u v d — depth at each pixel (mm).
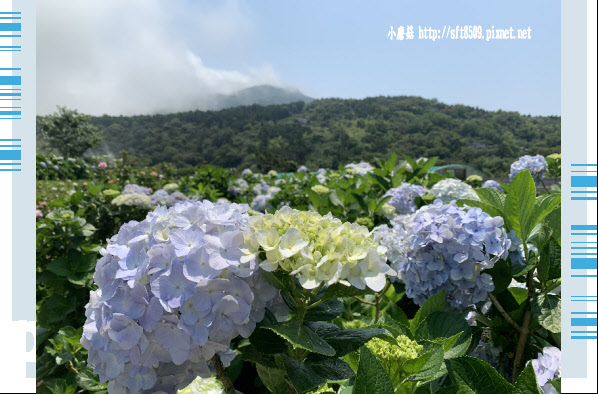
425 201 3863
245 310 1110
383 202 3939
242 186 9055
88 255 3355
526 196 1870
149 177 12477
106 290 1190
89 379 2189
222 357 1402
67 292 3428
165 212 1344
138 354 1125
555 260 1770
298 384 1110
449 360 1341
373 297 2641
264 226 1196
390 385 1094
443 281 1862
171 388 1230
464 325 1608
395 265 2238
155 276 1130
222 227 1230
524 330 1835
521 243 1945
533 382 1211
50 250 3488
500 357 1982
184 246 1153
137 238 1209
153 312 1101
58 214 3484
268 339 1241
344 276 1101
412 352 1300
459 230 1835
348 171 7094
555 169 4438
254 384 2350
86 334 1237
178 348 1097
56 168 14836
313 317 1281
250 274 1124
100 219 4875
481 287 1820
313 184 6738
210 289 1111
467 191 3725
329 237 1132
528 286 1895
